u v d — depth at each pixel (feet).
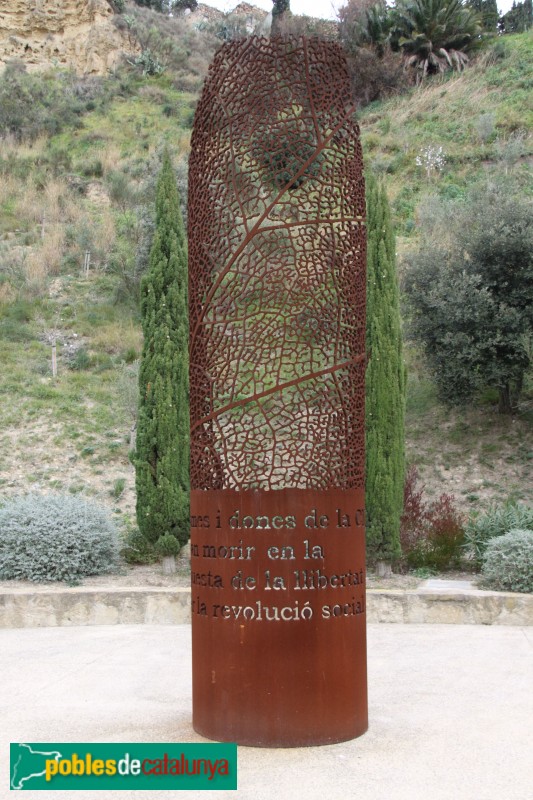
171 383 34.86
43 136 99.50
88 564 33.53
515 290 47.26
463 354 46.60
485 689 19.71
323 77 16.63
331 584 14.98
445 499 39.55
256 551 14.76
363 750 14.57
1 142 95.81
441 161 82.28
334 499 15.21
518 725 16.43
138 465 34.63
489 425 50.55
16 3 125.29
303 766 13.69
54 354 56.75
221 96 16.63
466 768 13.75
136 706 18.21
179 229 36.11
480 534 36.45
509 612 29.63
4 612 29.48
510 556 31.65
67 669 22.34
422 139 89.25
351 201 16.55
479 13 116.16
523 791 12.71
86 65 122.93
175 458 34.53
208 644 15.16
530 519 36.27
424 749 14.73
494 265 47.70
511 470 46.37
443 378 48.55
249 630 14.66
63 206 81.10
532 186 72.64
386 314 35.58
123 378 51.67
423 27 107.24
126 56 124.47
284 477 15.39
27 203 81.25
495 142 85.30
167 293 35.35
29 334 61.00
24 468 47.39
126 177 86.48
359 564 15.65
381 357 34.99
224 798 12.48
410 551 36.22
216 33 146.61
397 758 14.20
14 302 65.36
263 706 14.51
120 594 30.01
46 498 36.24
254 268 16.05
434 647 25.30
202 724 15.25
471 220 51.55
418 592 30.27
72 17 126.82
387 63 105.09
